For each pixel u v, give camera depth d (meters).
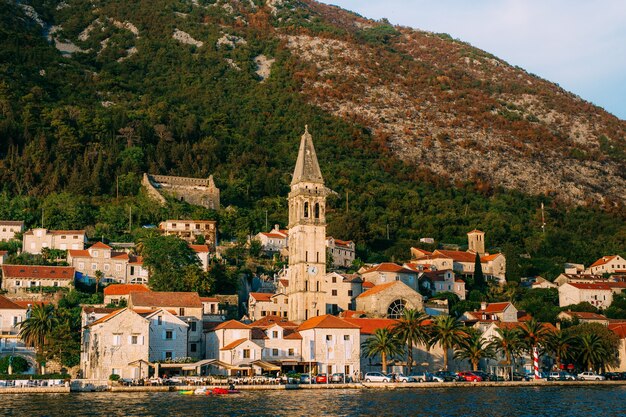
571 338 173.75
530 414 113.25
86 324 167.75
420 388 151.88
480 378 161.25
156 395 134.88
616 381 163.88
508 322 188.88
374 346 162.88
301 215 195.75
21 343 172.50
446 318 167.62
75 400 126.06
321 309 192.12
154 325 161.25
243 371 160.88
